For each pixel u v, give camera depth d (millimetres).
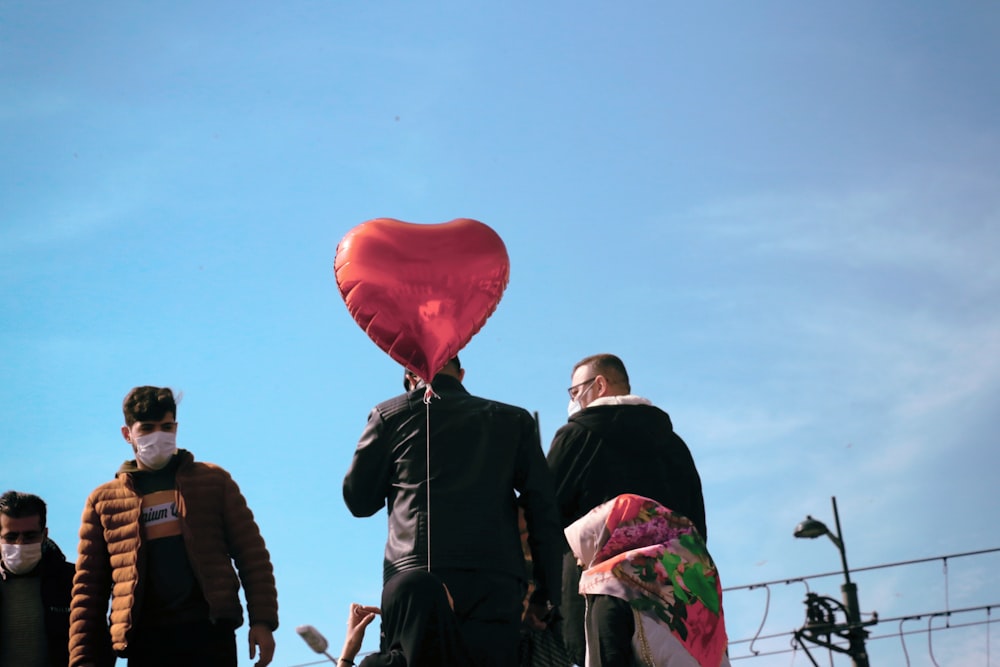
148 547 6305
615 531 5691
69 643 6418
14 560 6809
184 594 6230
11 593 6824
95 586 6348
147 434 6422
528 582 5609
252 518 6520
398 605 4754
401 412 5637
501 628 5234
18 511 6832
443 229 6055
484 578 5273
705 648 5520
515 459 5641
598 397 6895
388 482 5598
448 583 5238
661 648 5461
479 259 5977
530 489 5625
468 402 5691
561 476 6496
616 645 5465
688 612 5527
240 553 6422
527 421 5723
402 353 5832
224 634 6270
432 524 5355
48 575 6867
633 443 6492
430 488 5441
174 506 6371
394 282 5855
